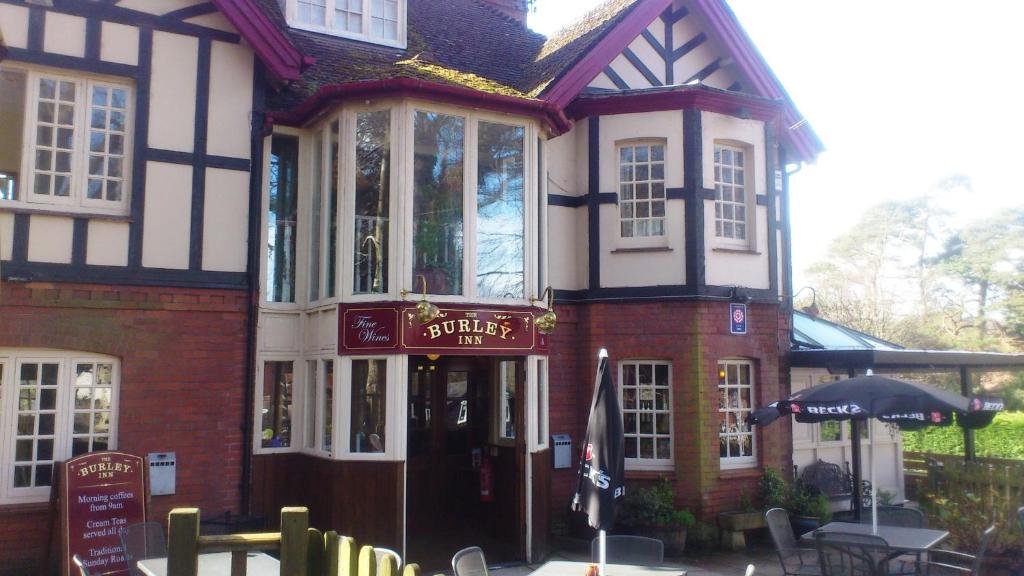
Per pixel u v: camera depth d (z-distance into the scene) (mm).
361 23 11078
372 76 8906
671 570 5598
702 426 9672
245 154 8570
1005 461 9672
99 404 7781
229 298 8359
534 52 12547
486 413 10578
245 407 8367
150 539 6340
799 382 11461
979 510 8305
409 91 8148
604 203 10266
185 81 8328
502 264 8727
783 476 10586
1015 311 30328
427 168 8375
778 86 11430
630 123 10266
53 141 7828
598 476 5344
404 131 8195
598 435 5441
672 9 11094
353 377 8219
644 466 9945
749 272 10359
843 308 30828
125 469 7383
